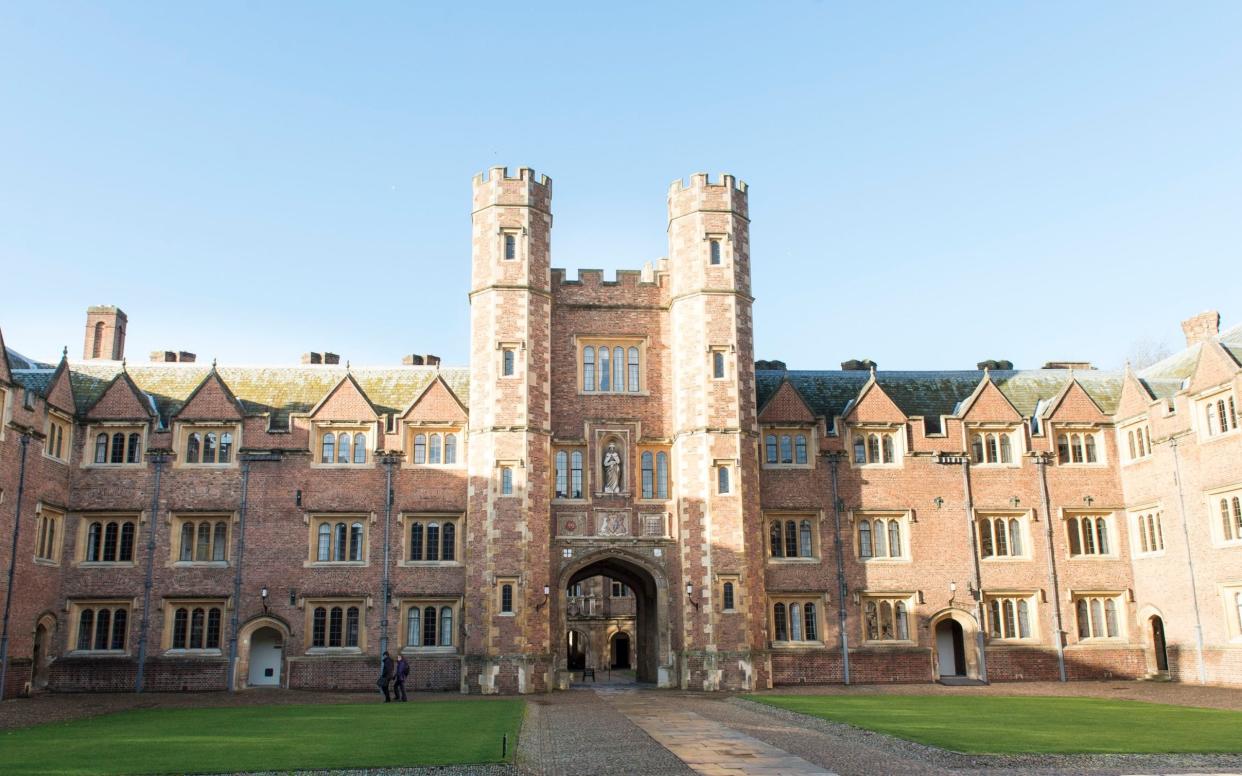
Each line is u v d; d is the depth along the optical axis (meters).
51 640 34.47
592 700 30.27
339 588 35.81
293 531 36.16
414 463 37.16
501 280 36.50
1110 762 15.85
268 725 21.94
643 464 37.19
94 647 35.06
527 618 34.06
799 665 36.34
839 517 37.69
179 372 39.91
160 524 35.84
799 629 36.97
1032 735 18.83
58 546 34.94
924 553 37.72
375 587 35.91
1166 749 16.98
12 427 31.31
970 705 25.97
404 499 36.66
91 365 39.78
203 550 36.09
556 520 35.84
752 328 37.72
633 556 35.84
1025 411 40.66
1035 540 38.12
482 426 35.56
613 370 37.81
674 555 36.00
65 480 35.28
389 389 39.88
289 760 16.28
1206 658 33.69
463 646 35.22
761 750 17.72
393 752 17.06
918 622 37.16
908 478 38.28
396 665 34.97
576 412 37.03
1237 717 22.34
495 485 34.88
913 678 36.62
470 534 35.09
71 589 35.03
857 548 37.69
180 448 36.59
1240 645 32.28
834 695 30.64
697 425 36.06
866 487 38.09
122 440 36.53
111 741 18.95
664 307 38.44
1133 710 24.20
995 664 36.94
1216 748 17.08
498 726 21.28
